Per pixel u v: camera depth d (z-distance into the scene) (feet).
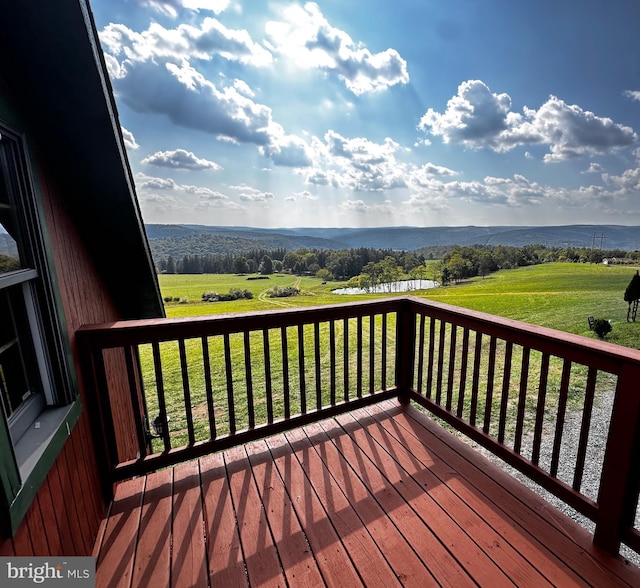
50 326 4.95
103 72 5.65
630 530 4.72
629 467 4.59
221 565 4.93
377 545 5.19
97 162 6.49
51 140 5.98
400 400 9.61
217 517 5.83
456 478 6.63
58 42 4.71
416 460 7.20
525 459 6.21
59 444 4.48
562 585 4.50
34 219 4.77
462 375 7.55
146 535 5.49
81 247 7.59
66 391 5.10
